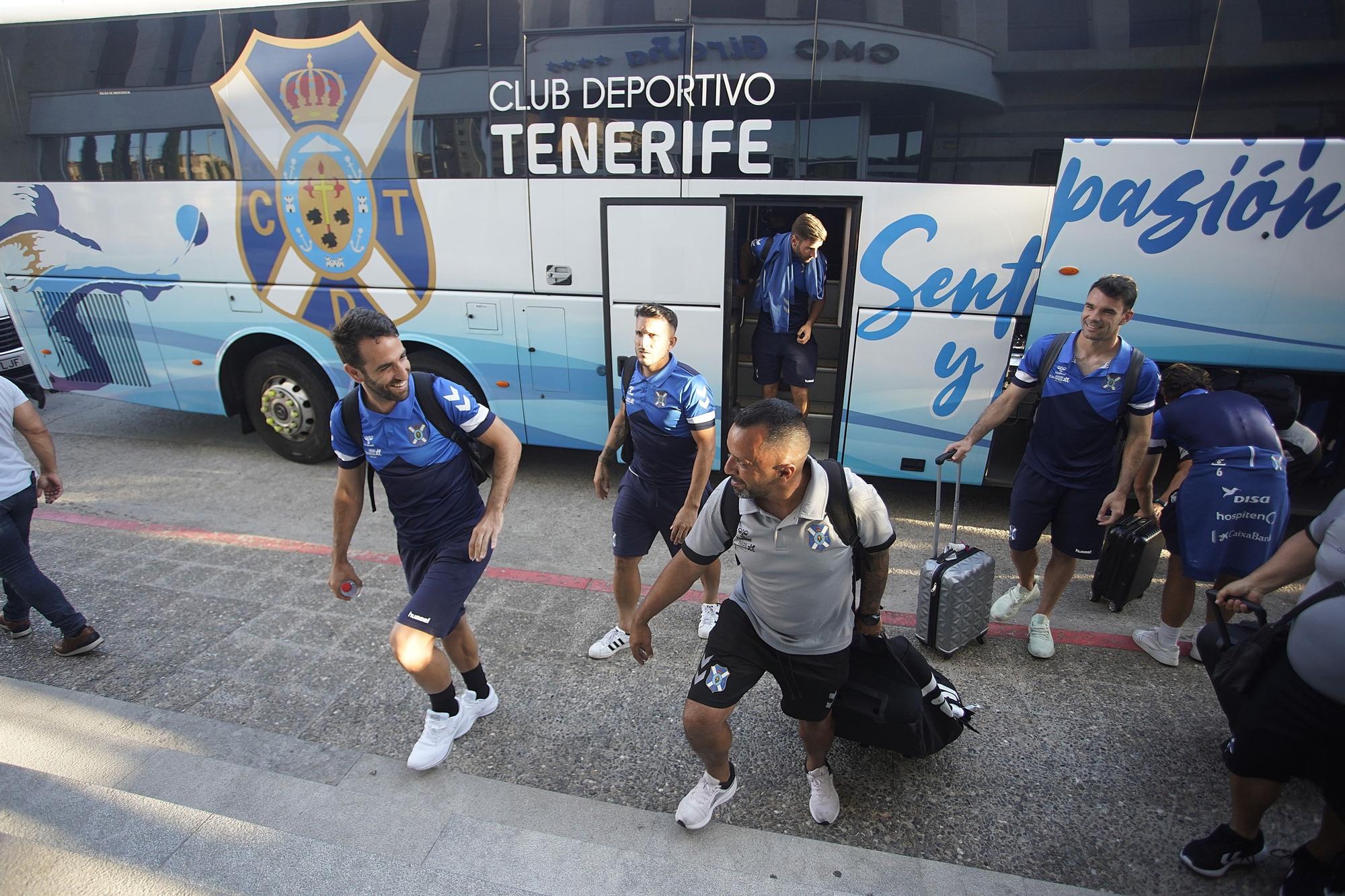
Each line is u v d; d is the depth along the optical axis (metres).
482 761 3.03
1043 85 4.31
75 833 2.42
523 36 4.86
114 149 5.90
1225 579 3.36
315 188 5.56
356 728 3.22
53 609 3.55
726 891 2.31
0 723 3.18
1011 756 3.04
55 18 5.69
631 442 3.41
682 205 4.91
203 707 3.35
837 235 6.58
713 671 2.40
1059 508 3.49
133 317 6.35
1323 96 4.00
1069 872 2.52
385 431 2.59
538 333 5.45
